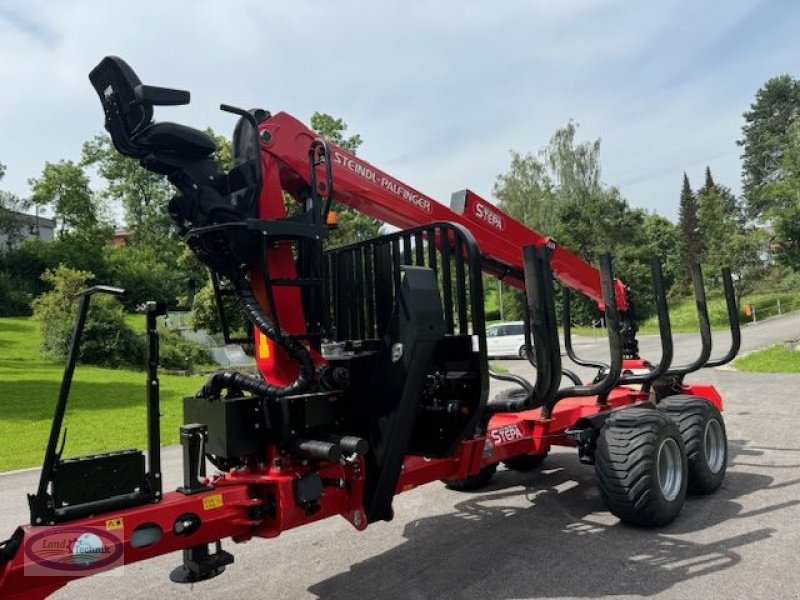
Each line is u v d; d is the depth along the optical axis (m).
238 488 3.72
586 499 6.21
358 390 4.20
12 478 8.57
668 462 5.34
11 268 56.50
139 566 5.00
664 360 5.93
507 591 4.16
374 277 4.73
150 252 60.69
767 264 41.81
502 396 7.34
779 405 11.05
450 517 5.81
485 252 6.23
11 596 2.89
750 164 81.19
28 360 25.28
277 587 4.44
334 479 4.07
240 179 4.21
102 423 12.61
